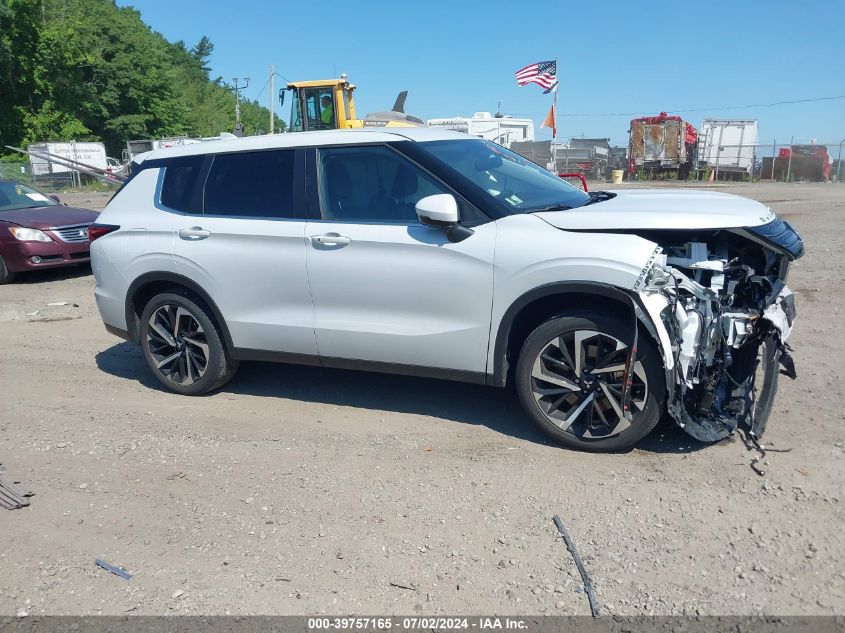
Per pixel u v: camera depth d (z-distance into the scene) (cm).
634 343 385
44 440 478
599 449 414
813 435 418
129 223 550
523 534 343
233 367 541
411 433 461
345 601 302
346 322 468
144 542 353
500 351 426
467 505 371
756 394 450
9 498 399
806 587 294
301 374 588
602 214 413
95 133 5947
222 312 513
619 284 382
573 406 418
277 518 368
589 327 400
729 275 428
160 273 530
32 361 662
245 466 428
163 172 551
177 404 536
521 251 409
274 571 324
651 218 401
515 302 412
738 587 296
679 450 413
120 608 304
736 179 3206
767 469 384
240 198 509
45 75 5044
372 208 462
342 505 378
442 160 454
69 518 378
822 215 1452
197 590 314
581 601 295
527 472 400
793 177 3088
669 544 327
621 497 368
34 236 1040
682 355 381
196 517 373
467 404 504
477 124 3178
